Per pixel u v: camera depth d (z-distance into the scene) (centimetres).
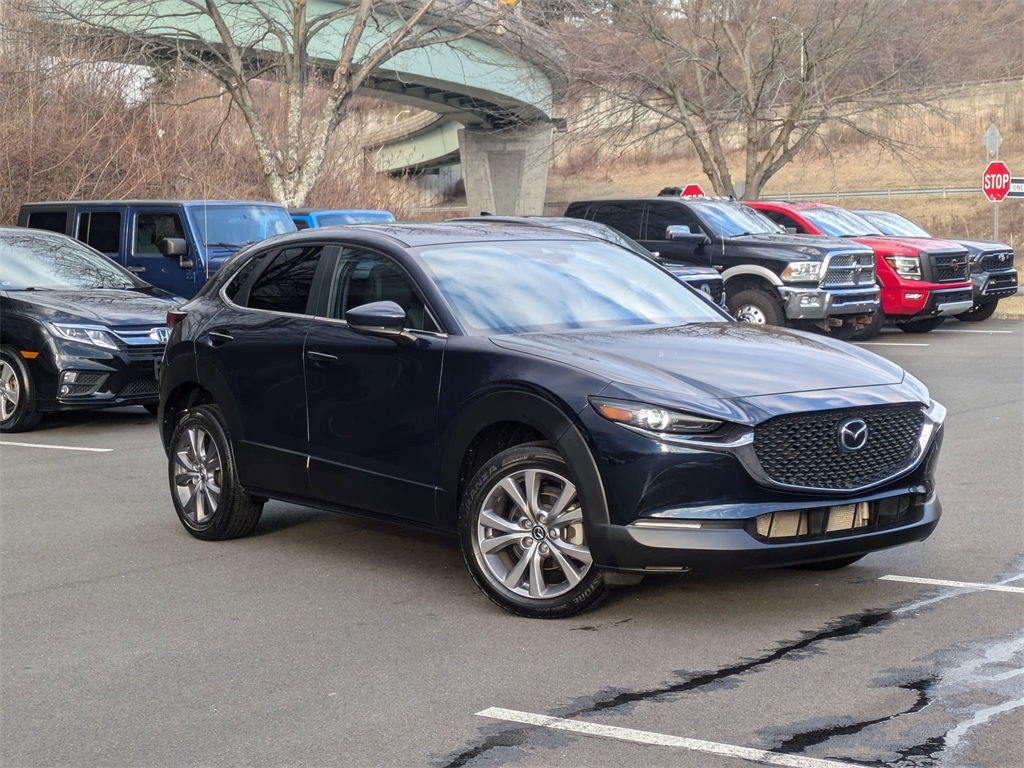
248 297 754
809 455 548
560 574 591
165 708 482
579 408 553
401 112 6669
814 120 3219
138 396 1245
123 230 1688
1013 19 3656
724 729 441
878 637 541
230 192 2873
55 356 1205
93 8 2531
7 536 789
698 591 623
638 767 410
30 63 2567
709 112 3175
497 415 586
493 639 557
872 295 1853
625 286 700
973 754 410
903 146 3366
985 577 638
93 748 443
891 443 573
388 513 652
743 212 1962
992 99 6631
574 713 462
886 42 3092
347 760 425
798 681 488
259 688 501
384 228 720
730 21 3219
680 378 559
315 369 683
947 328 2239
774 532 538
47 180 2542
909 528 573
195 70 2514
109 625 595
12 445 1159
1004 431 1101
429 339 629
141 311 1256
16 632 587
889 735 429
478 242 702
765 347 614
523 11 3033
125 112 2700
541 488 583
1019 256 4209
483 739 439
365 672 517
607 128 3259
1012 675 487
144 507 873
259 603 627
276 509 858
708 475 531
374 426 650
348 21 3391
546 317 649
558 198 7806
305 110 3231
